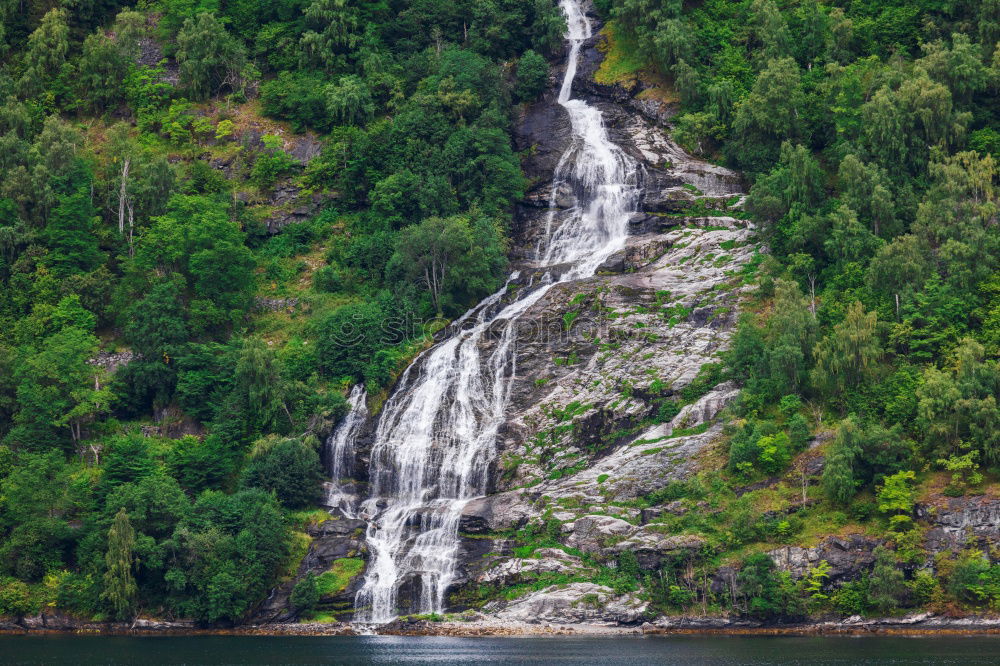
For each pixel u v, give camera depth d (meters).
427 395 179.88
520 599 152.12
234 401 177.75
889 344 161.88
